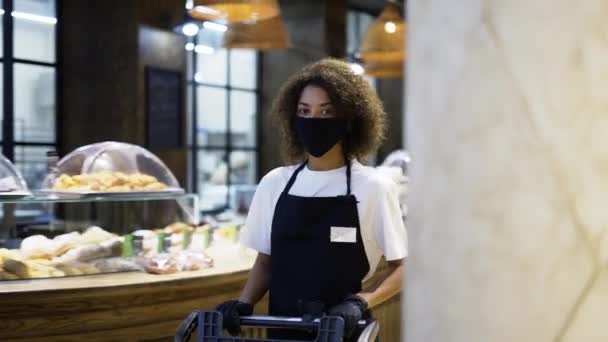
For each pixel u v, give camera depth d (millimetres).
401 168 4789
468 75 620
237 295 3338
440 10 649
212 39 8953
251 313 2029
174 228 3598
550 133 572
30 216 3211
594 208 555
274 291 2178
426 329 663
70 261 3111
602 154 552
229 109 9383
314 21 9641
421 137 668
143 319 3012
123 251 3238
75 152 4035
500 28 599
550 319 575
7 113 6547
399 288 2148
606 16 551
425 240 663
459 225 626
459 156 625
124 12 6785
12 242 3141
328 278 2102
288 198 2174
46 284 2902
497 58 600
